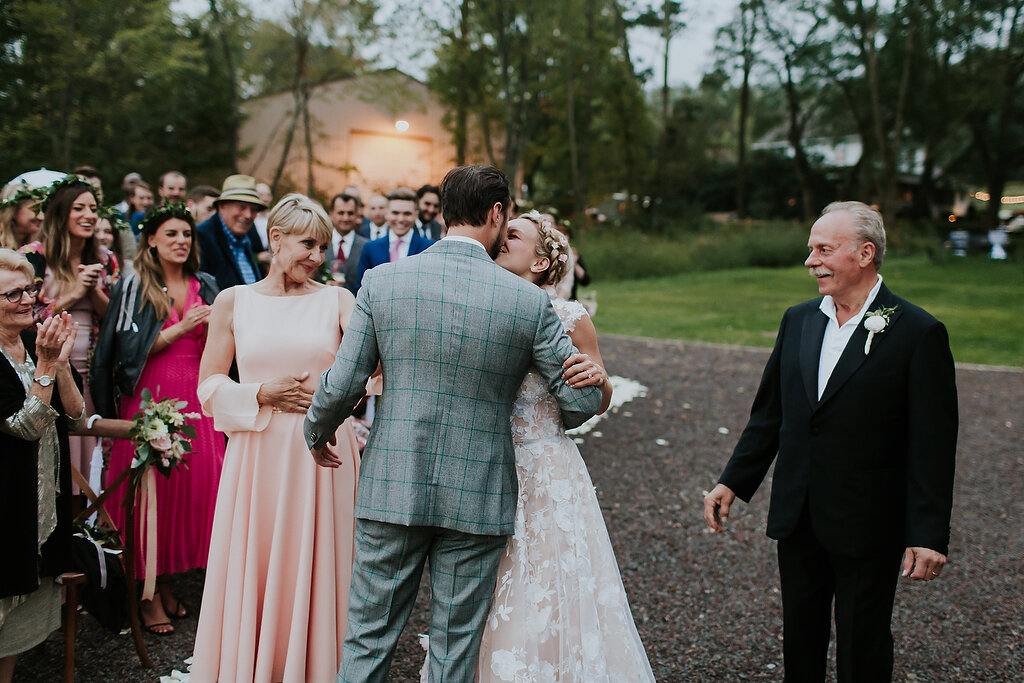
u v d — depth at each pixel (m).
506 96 24.38
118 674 3.06
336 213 6.89
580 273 7.61
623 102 31.55
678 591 4.00
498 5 23.45
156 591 3.53
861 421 2.46
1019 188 46.66
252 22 23.34
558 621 2.28
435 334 2.12
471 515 2.12
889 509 2.46
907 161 42.66
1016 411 7.97
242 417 2.73
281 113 27.27
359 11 22.67
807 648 2.63
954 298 16.97
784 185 42.62
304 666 2.71
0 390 2.53
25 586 2.55
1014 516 5.11
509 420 2.24
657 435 6.95
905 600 3.96
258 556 2.76
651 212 34.81
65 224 3.74
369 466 2.20
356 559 2.24
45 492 2.66
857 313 2.57
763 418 2.82
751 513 5.14
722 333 13.23
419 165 28.30
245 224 4.96
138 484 3.10
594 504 2.45
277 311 2.90
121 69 20.64
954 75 32.03
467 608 2.17
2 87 17.53
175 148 25.66
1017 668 3.31
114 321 3.68
